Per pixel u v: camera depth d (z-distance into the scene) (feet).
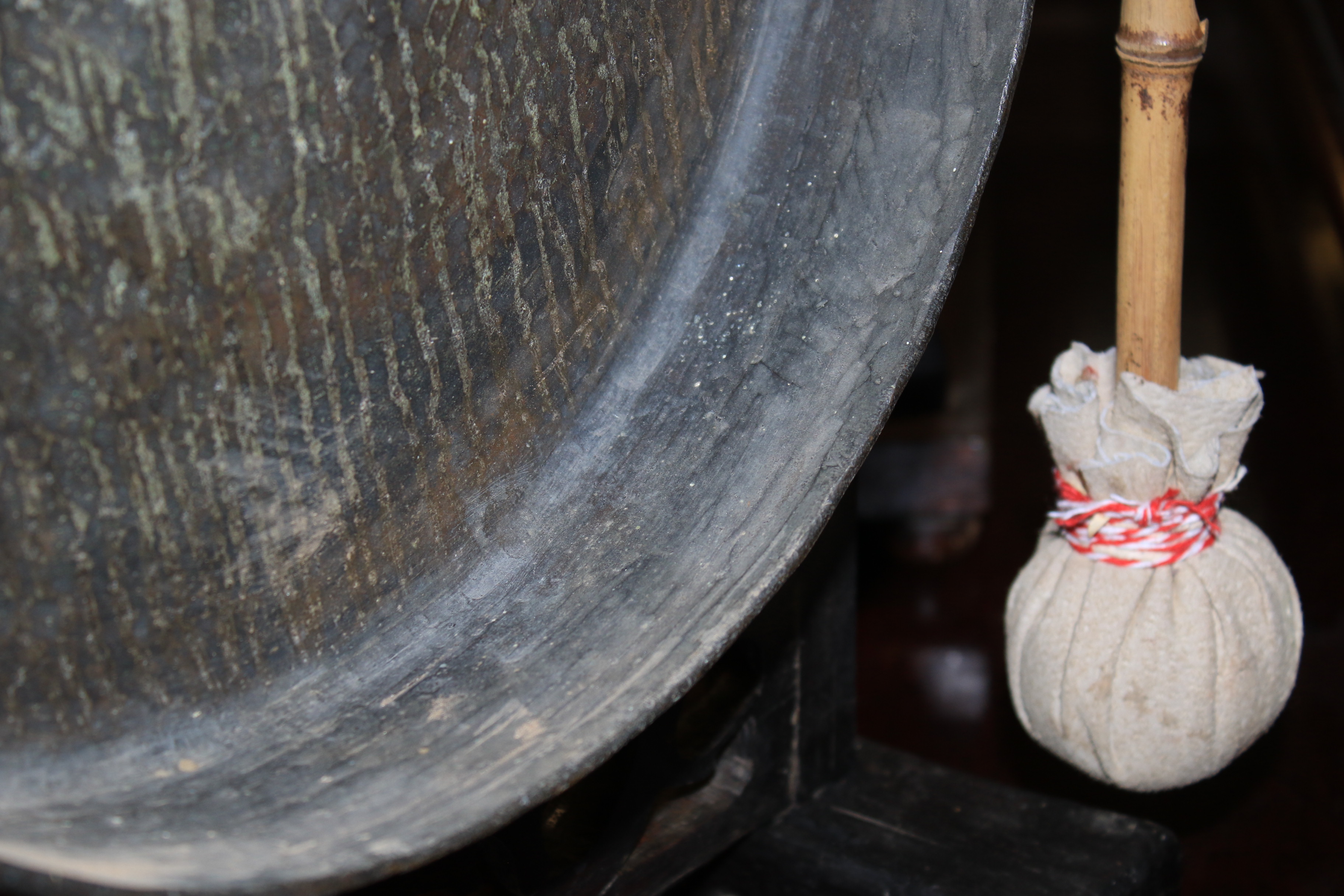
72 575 2.19
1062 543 2.81
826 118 2.55
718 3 2.53
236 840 2.15
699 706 2.90
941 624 4.09
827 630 2.99
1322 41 5.15
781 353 2.49
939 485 4.26
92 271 2.14
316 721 2.31
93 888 2.04
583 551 2.43
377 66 2.23
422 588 2.40
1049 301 5.65
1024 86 7.88
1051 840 2.93
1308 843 3.54
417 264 2.31
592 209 2.45
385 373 2.32
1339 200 4.62
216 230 2.18
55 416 2.15
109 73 2.11
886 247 2.47
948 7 2.48
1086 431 2.70
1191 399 2.65
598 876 2.68
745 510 2.41
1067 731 2.77
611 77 2.43
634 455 2.48
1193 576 2.71
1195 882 3.48
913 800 3.03
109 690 2.24
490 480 2.43
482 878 2.66
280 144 2.20
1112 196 6.57
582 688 2.29
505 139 2.34
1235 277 5.65
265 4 2.16
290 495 2.29
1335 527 4.22
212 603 2.27
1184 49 2.57
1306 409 4.81
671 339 2.54
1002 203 6.58
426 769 2.23
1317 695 3.81
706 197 2.57
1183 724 2.71
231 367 2.22
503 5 2.30
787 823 3.00
